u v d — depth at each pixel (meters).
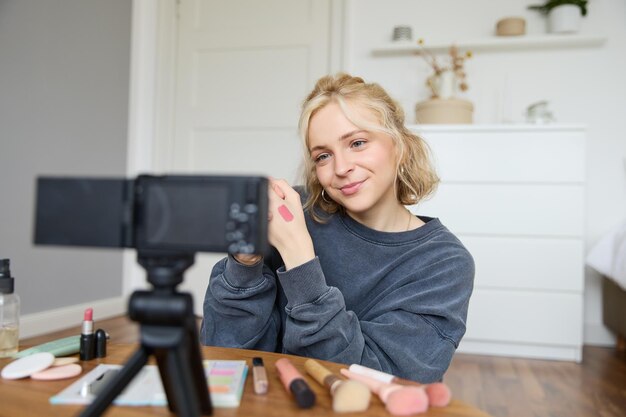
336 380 0.47
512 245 2.11
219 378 0.49
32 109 2.08
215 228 0.37
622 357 2.13
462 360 2.03
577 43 2.38
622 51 2.38
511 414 1.42
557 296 2.07
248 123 2.71
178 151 2.80
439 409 0.44
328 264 0.82
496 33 2.45
